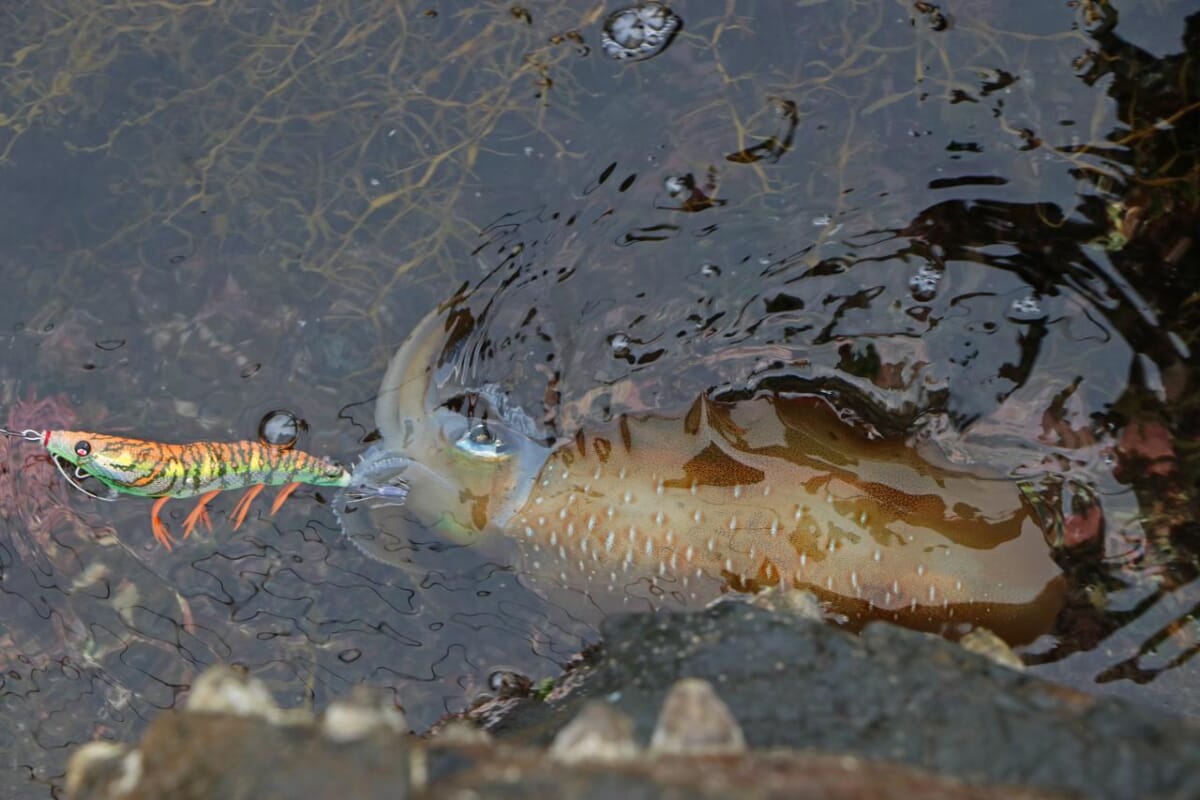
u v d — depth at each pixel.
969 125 1.02
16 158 1.03
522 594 0.97
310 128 1.03
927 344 1.00
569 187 1.02
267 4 1.05
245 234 1.02
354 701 0.79
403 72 1.04
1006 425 0.98
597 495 0.97
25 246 1.02
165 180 1.03
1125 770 0.81
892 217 1.01
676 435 0.98
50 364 1.00
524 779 0.78
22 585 0.98
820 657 0.86
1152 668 0.94
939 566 0.95
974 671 0.85
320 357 1.00
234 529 0.99
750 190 1.02
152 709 0.96
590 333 1.00
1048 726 0.82
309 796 0.78
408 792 0.78
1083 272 1.00
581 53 1.04
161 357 1.00
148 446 0.98
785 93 1.03
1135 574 0.96
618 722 0.79
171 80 1.04
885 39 1.04
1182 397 0.98
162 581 0.98
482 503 0.98
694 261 1.01
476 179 1.02
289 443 0.99
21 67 1.04
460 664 0.96
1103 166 1.01
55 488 0.99
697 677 0.86
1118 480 0.97
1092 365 0.99
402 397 0.99
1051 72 1.03
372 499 0.98
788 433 0.98
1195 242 1.00
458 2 1.05
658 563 0.96
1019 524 0.96
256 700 0.81
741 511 0.96
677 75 1.04
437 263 1.01
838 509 0.96
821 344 1.00
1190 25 1.03
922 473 0.97
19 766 0.96
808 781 0.78
